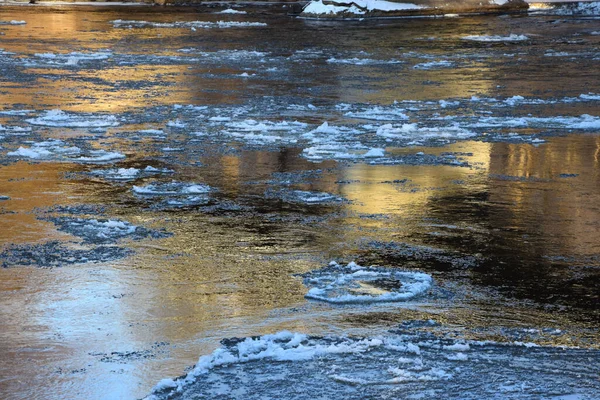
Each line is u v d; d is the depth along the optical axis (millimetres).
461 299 9562
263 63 33781
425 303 9414
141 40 41844
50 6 65562
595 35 45375
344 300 9391
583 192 14695
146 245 11383
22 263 10523
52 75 29203
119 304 9227
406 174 15938
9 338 8297
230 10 62094
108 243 11438
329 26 50688
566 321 8953
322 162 16953
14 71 29906
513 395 7195
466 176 15812
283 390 7258
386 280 10109
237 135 19641
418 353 8031
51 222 12375
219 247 11359
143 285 9820
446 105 24438
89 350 8055
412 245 11586
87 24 50500
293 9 64688
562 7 59781
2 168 15844
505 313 9156
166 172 15906
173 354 7988
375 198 14148
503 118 22297
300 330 8617
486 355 8016
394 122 21688
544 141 19328
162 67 32031
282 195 14289
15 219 12492
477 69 32812
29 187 14484
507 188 14914
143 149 17984
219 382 7406
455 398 7129
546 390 7301
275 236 11922
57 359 7844
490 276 10367
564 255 11219
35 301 9273
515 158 17500
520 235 12125
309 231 12195
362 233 12125
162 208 13352
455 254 11219
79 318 8820
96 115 21875
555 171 16328
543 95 26578
